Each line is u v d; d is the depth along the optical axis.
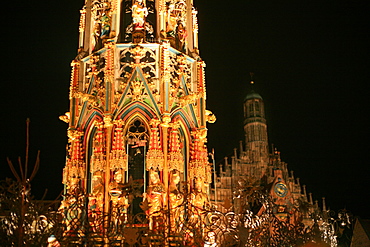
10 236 13.51
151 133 19.05
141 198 19.64
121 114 19.44
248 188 17.19
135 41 20.44
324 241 17.64
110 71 19.77
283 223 17.94
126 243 15.00
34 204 14.08
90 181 19.70
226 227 15.91
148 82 19.92
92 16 22.34
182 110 20.44
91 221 15.09
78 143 20.11
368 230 30.97
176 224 16.00
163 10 21.41
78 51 22.03
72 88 21.05
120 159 18.42
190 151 20.30
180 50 21.88
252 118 95.50
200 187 19.58
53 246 13.64
